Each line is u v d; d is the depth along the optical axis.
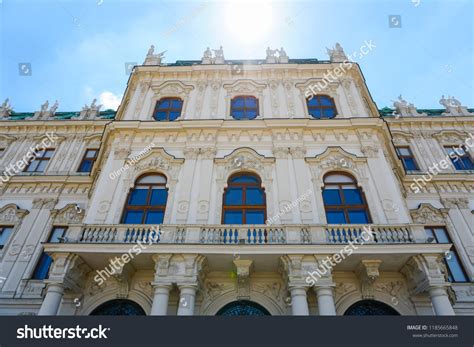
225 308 11.73
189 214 13.16
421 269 10.85
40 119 23.02
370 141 15.60
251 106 18.16
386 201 13.30
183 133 16.34
